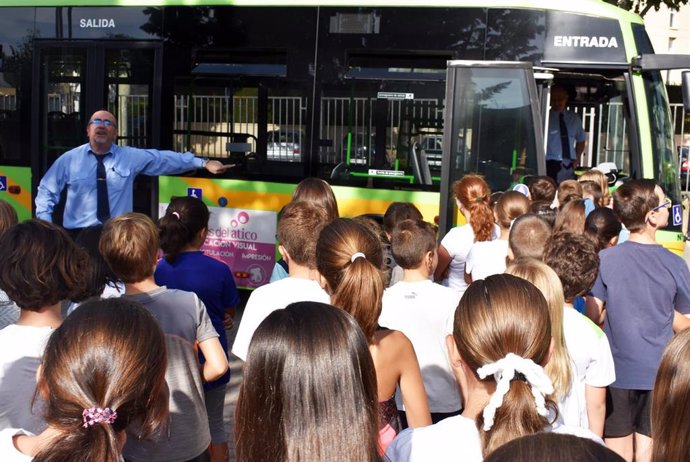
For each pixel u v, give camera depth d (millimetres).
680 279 4523
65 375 2084
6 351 2926
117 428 2115
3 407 2867
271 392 2010
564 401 3330
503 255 5180
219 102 8961
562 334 3158
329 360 2004
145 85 9211
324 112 8578
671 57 7902
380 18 8391
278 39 8711
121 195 7457
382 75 8406
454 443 2404
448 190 8078
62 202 7426
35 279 2963
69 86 9508
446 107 8055
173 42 9086
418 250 4074
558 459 1416
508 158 8016
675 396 2066
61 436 1991
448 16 8234
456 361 2826
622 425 4602
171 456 3422
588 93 8805
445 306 4039
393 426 3291
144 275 3602
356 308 3145
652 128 8141
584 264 3752
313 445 1959
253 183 8852
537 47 8125
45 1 9555
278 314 2100
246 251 8945
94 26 9375
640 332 4516
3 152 9781
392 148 8406
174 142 9133
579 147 8875
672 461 2055
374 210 8461
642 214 4609
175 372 3492
